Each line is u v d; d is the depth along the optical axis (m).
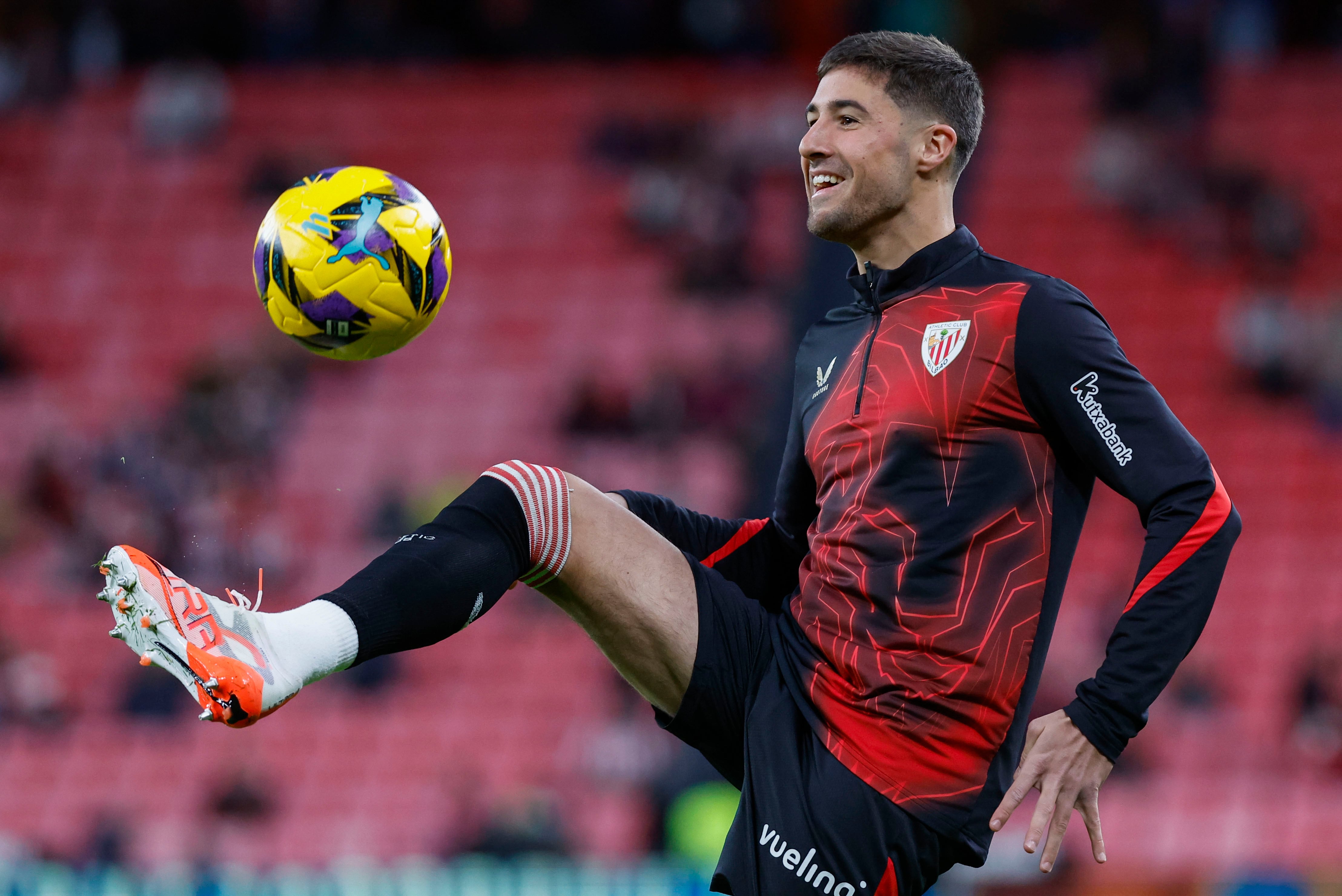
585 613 11.16
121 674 44.75
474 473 50.88
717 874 10.81
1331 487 50.56
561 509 10.82
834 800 10.49
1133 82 61.94
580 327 58.28
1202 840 36.91
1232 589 47.31
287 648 9.33
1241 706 43.06
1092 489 11.05
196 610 9.15
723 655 11.41
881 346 11.09
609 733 40.16
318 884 26.94
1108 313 56.78
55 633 46.00
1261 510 49.97
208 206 64.69
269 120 68.25
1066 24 66.00
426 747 42.56
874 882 10.42
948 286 11.05
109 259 62.62
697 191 62.12
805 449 11.59
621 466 50.41
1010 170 61.50
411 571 9.93
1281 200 58.84
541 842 34.59
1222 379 54.34
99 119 68.06
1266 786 39.09
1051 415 10.52
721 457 50.19
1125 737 10.02
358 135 67.75
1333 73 64.12
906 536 10.55
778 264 59.69
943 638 10.40
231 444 51.09
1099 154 61.03
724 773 12.23
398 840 39.03
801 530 12.39
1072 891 27.95
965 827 10.46
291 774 41.56
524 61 70.88
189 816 39.94
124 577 9.07
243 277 61.81
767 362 52.09
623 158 65.31
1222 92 63.53
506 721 43.31
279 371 54.84
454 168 66.25
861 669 10.58
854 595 10.75
